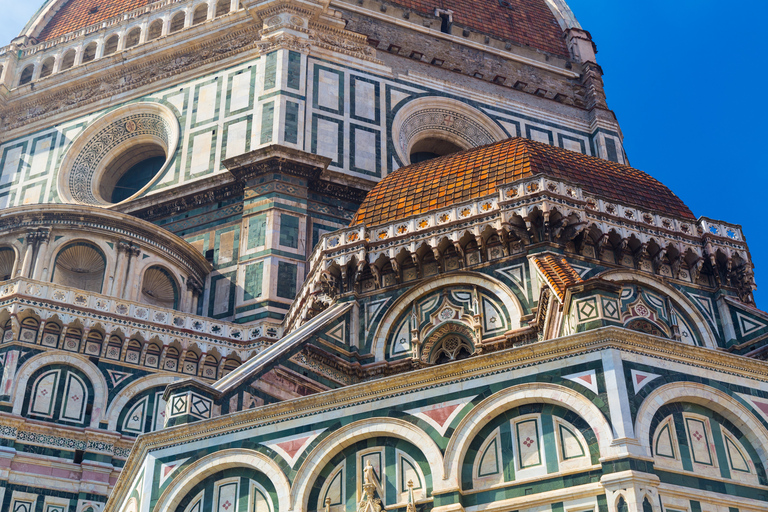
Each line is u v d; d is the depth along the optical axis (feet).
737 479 88.94
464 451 90.89
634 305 122.31
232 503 96.12
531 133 205.98
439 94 198.08
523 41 224.94
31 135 198.70
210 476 98.37
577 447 87.04
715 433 90.99
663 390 89.81
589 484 84.64
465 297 123.95
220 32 193.36
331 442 95.40
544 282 113.29
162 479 98.99
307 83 181.98
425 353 123.13
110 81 200.13
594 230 124.77
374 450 94.48
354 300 128.26
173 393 105.91
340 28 194.80
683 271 127.95
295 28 187.93
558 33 234.17
